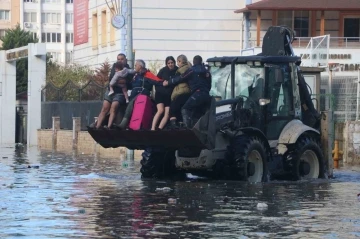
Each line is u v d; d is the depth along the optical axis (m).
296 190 60.81
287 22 155.88
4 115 164.38
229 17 157.62
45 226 42.12
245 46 156.12
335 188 62.81
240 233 40.19
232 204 51.38
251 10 152.12
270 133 70.38
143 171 70.62
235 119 68.19
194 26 157.62
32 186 62.56
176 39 157.25
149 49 156.88
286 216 46.09
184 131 63.97
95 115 127.94
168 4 157.12
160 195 56.25
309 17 155.38
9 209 48.47
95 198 54.22
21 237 38.94
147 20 156.62
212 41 157.75
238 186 63.28
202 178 70.81
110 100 68.75
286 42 74.62
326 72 118.50
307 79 94.94
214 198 54.62
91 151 122.44
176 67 67.62
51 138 140.12
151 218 44.94
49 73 169.12
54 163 92.19
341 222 44.00
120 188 61.12
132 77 68.44
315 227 42.25
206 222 43.59
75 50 192.38
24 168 83.19
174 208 49.12
